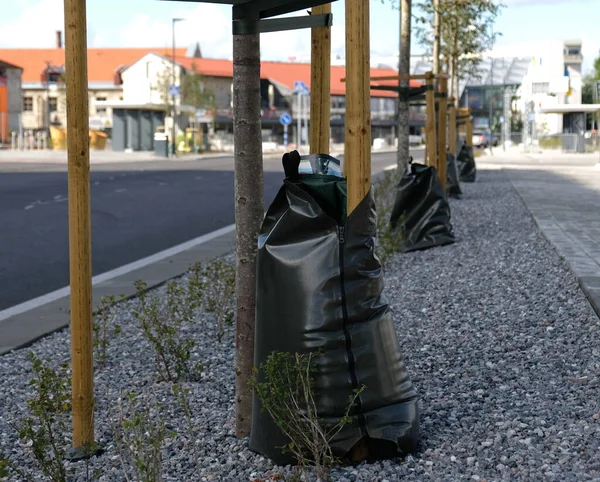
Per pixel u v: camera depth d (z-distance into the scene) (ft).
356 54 13.67
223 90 324.39
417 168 40.19
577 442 13.82
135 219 59.36
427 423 15.23
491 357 19.95
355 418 13.50
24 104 326.65
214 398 17.97
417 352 20.74
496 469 13.02
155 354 22.11
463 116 105.50
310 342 13.28
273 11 14.55
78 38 14.29
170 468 13.96
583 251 34.53
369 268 13.71
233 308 25.98
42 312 28.60
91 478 13.75
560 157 190.49
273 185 94.89
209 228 54.39
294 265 13.35
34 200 71.10
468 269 33.12
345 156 13.75
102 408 17.71
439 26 59.11
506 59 301.63
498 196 71.10
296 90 203.51
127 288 32.14
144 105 211.00
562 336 21.47
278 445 13.76
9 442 15.98
